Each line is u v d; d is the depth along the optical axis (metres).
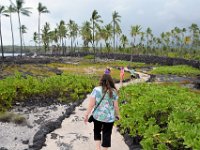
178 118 7.14
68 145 8.55
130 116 9.02
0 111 13.32
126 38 106.44
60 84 17.86
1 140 9.41
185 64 62.44
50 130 10.07
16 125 11.23
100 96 6.66
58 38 124.12
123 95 12.99
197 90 26.41
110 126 6.71
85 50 117.25
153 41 121.75
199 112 7.38
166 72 44.81
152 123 7.82
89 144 8.65
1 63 54.06
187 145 5.62
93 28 83.94
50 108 14.77
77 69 50.19
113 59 92.00
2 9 76.19
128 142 8.55
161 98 9.89
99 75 38.22
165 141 6.47
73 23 117.81
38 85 16.77
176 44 110.38
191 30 105.31
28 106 15.05
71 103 16.14
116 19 104.19
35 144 8.64
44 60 64.25
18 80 16.38
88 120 6.89
